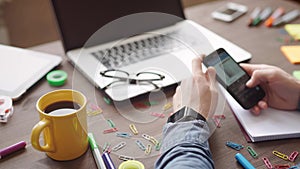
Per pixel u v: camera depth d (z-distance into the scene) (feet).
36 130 2.02
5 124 2.46
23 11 5.94
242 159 2.17
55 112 2.18
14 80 2.82
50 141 2.11
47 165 2.15
